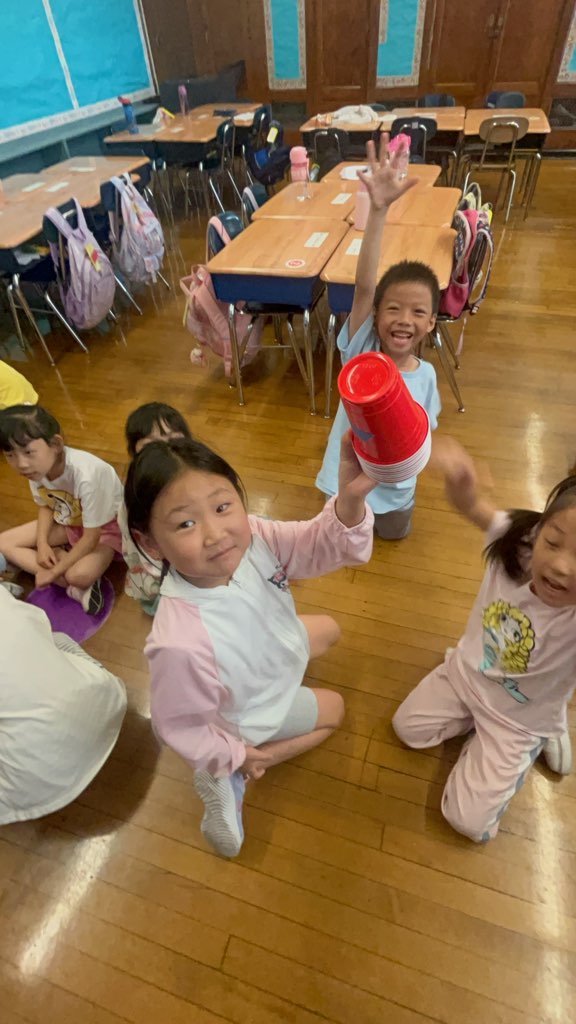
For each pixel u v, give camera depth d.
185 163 4.63
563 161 5.74
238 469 2.29
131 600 1.82
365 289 1.38
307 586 1.80
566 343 2.93
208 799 1.19
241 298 2.30
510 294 3.40
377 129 4.16
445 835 1.25
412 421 0.74
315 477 2.22
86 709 1.26
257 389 2.77
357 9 5.46
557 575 0.81
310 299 2.23
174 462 0.74
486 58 5.51
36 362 3.12
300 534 0.99
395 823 1.27
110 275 3.00
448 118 4.44
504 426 2.41
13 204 3.13
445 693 1.35
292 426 2.51
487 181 5.31
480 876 1.18
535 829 1.24
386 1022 1.02
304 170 2.96
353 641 1.64
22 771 1.18
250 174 5.01
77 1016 1.06
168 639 0.86
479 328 3.10
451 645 1.62
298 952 1.11
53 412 2.72
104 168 3.79
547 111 5.68
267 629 1.03
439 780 1.34
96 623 1.76
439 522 1.99
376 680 1.54
